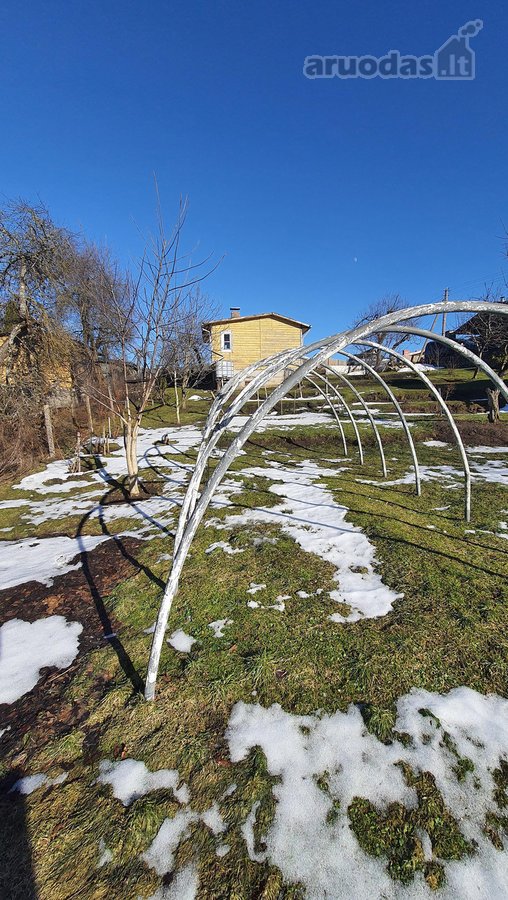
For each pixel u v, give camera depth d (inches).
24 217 398.0
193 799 68.8
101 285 237.3
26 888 58.3
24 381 427.8
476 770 70.1
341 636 107.0
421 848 59.6
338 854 59.5
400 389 784.3
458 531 171.9
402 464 313.9
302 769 72.5
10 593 149.0
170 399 876.0
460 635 104.3
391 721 80.1
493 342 821.2
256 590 133.7
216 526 195.3
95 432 577.0
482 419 498.9
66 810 68.9
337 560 151.8
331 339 102.8
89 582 153.3
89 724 86.7
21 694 97.8
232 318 897.5
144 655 107.3
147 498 272.7
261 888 56.1
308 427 502.9
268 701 87.9
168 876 58.4
